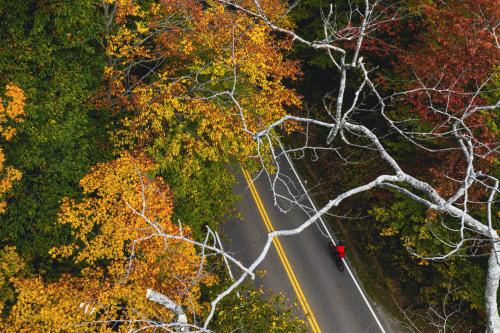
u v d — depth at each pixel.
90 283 11.71
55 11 12.83
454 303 18.39
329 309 18.75
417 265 19.47
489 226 8.20
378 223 21.03
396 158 19.03
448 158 15.23
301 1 22.58
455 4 16.14
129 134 15.16
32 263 13.37
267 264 19.78
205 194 17.12
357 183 22.05
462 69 14.65
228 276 15.51
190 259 12.17
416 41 19.62
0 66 12.45
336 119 9.13
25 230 13.18
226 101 16.61
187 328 9.03
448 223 17.02
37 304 11.47
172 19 16.30
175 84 15.56
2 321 11.83
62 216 12.11
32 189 12.93
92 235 13.77
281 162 23.77
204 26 15.35
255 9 16.47
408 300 19.16
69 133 13.09
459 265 17.30
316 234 21.19
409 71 17.83
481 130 15.22
